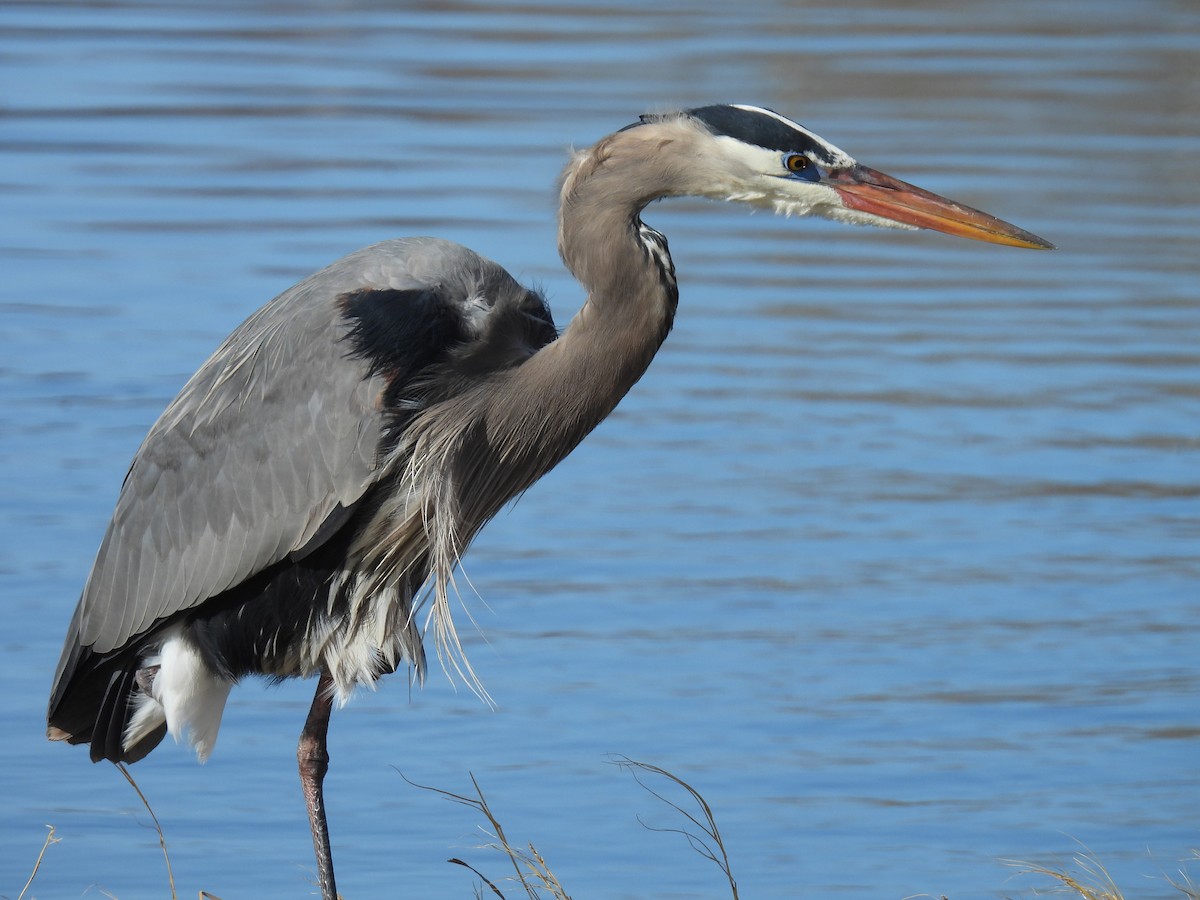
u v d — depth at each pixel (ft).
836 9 114.93
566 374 25.66
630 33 103.55
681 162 25.22
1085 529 46.37
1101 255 68.85
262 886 31.63
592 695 38.47
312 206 69.72
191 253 64.23
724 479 49.57
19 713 37.06
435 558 26.45
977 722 37.19
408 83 89.97
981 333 60.75
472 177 73.51
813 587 43.29
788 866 32.12
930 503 48.08
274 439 26.81
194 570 27.58
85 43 97.50
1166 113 88.89
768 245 71.46
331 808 34.60
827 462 50.52
